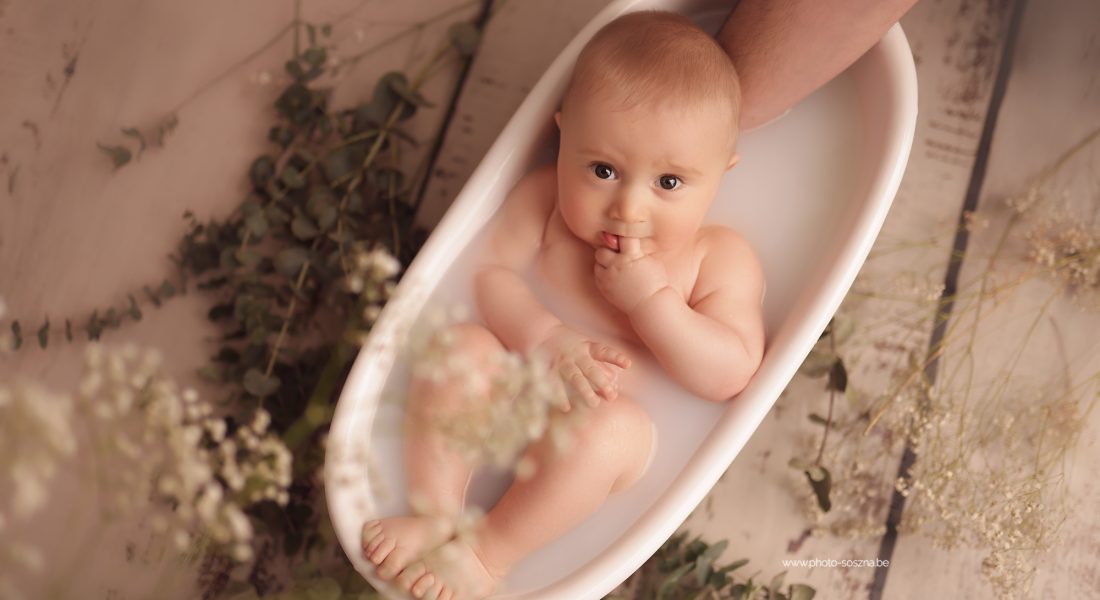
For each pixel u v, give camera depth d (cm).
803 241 126
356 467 110
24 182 154
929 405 149
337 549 143
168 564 140
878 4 106
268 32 161
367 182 153
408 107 154
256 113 158
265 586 142
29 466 61
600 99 108
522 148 123
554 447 109
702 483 110
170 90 158
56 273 152
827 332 146
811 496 147
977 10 160
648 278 114
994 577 137
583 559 114
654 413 120
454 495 113
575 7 160
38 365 148
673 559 140
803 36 111
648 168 109
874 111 124
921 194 156
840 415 151
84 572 139
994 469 148
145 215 154
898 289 154
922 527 147
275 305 151
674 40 109
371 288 89
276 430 144
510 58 160
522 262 124
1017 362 152
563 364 112
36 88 156
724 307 119
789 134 130
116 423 72
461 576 105
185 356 150
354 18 161
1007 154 157
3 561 62
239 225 152
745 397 114
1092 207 155
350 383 109
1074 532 146
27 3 158
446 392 109
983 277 150
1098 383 151
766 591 140
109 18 159
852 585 146
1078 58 159
